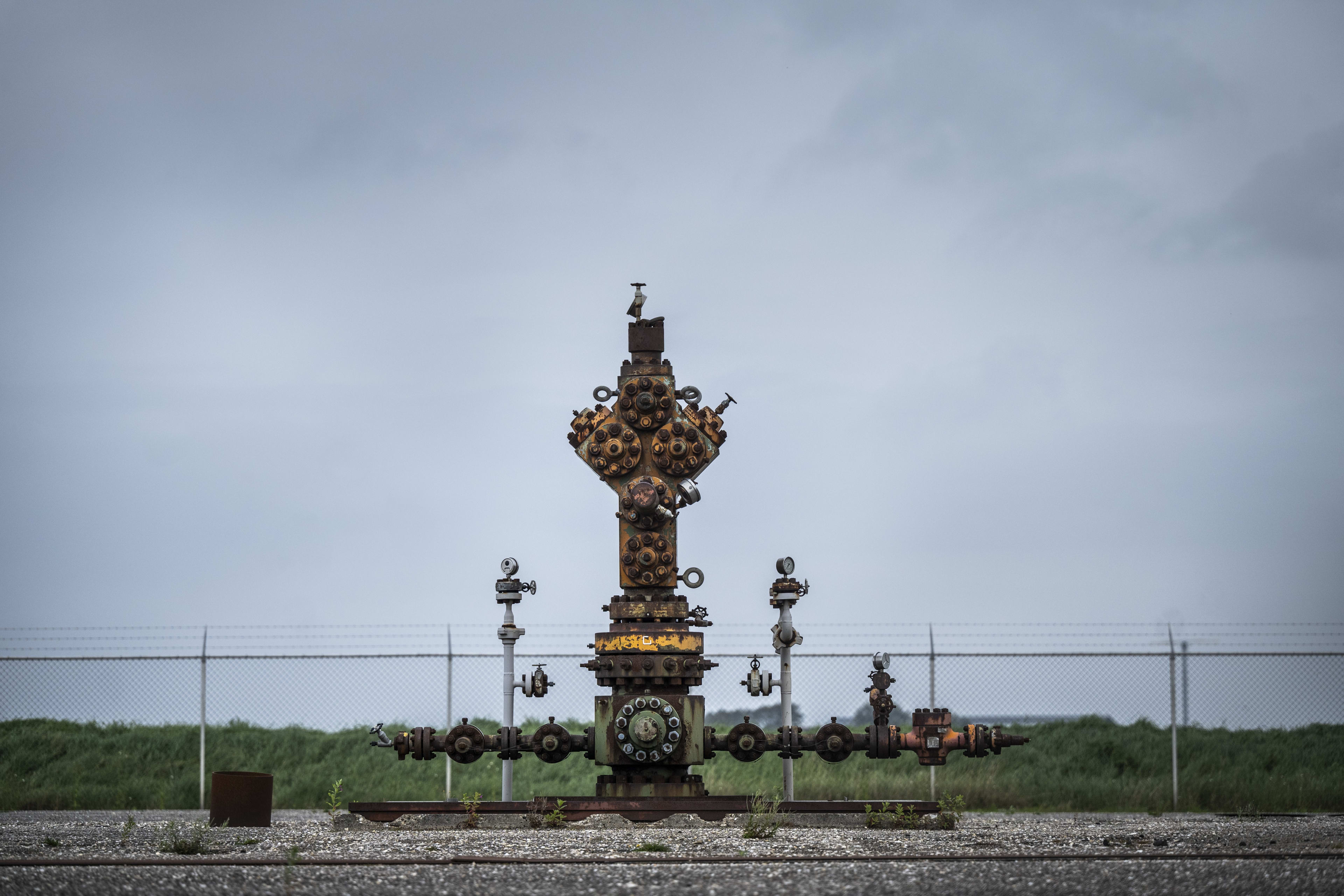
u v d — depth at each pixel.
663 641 15.79
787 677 16.70
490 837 13.83
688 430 16.23
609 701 15.82
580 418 16.58
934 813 15.48
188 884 9.92
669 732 15.50
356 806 15.43
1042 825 16.05
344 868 10.91
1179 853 11.76
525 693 16.78
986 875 10.20
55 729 27.25
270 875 10.41
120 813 20.56
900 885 9.78
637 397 16.28
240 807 16.00
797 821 15.23
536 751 16.17
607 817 15.23
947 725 16.03
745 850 12.16
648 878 10.14
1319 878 9.88
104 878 10.16
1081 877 10.05
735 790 22.56
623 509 16.22
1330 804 21.72
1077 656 22.19
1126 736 26.88
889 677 16.30
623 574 16.19
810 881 9.97
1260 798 21.92
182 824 16.62
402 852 12.15
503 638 16.97
